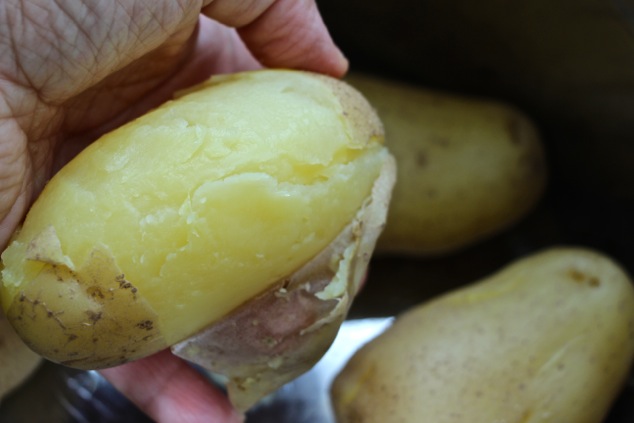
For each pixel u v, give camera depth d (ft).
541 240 1.09
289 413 0.96
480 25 1.00
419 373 0.86
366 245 0.71
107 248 0.64
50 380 0.97
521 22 0.97
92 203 0.65
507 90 1.07
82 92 0.73
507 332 0.87
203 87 0.72
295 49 0.78
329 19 1.04
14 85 0.66
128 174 0.65
